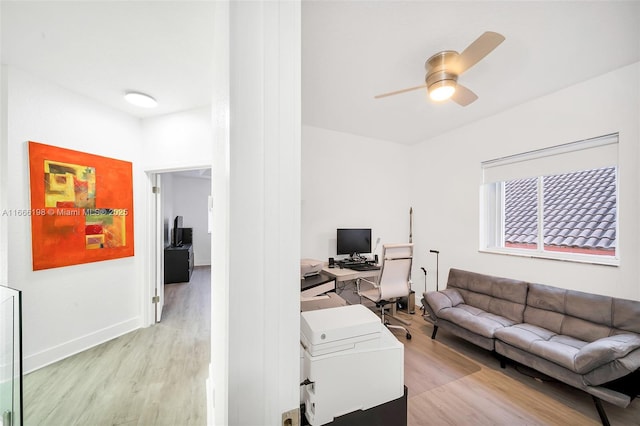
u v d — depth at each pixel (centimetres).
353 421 79
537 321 238
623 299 202
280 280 54
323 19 161
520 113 282
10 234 205
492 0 149
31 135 216
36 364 217
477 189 328
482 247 325
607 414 174
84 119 252
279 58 54
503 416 174
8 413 125
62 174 234
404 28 170
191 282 535
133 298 299
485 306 280
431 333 302
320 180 360
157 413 174
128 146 292
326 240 365
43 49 185
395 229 417
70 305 242
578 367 171
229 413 51
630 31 174
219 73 102
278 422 55
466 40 181
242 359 52
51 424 163
